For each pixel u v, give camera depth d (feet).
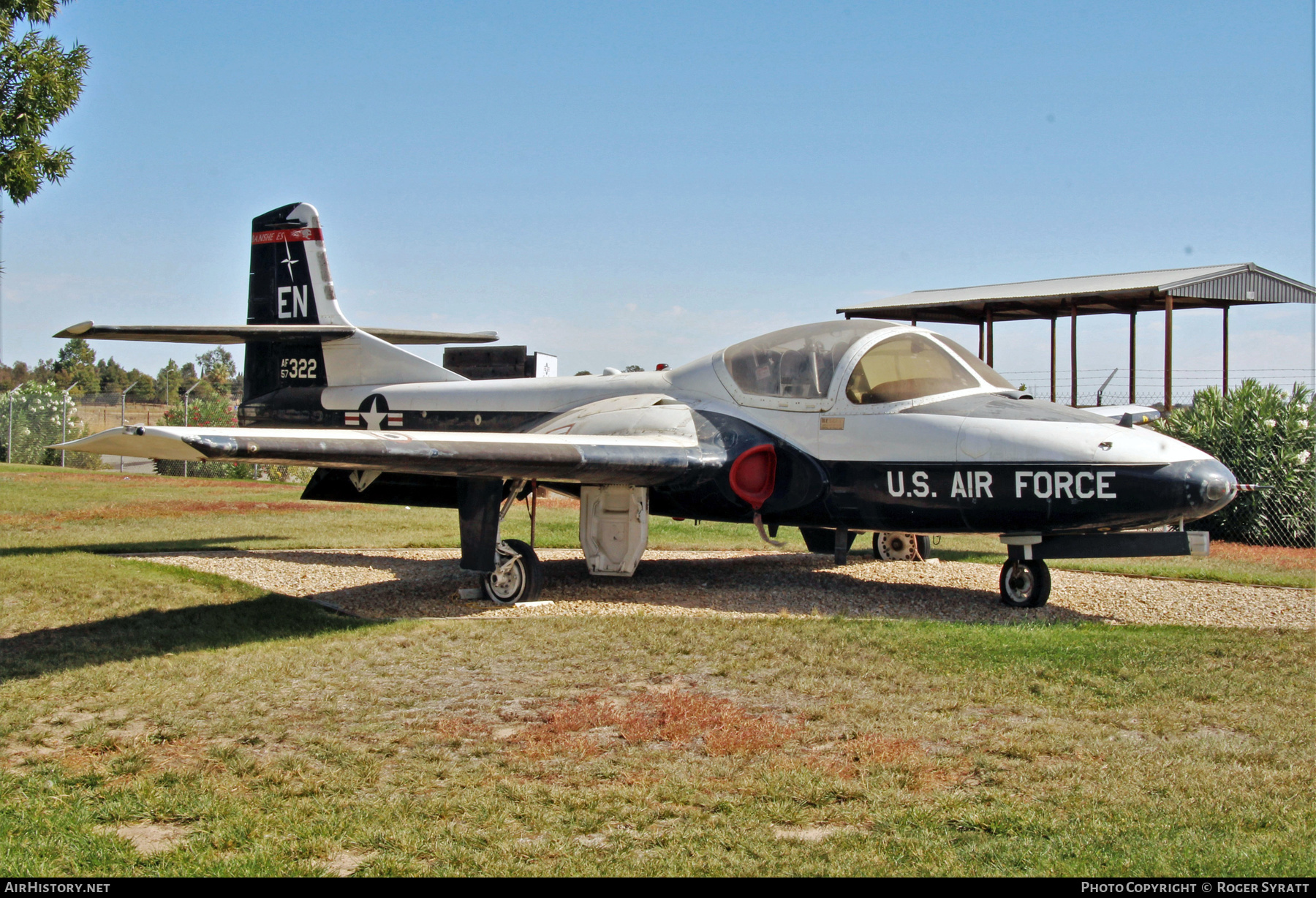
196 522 50.98
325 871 11.35
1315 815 12.66
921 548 39.65
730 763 14.74
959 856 11.60
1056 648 21.76
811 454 31.14
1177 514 26.04
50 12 53.98
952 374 30.81
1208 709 17.34
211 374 254.27
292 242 45.24
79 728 16.71
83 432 108.27
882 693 18.44
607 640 23.13
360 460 24.14
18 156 50.70
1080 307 62.85
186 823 12.78
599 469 28.07
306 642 23.15
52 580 30.53
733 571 36.78
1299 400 51.55
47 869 11.37
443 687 19.13
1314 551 45.47
